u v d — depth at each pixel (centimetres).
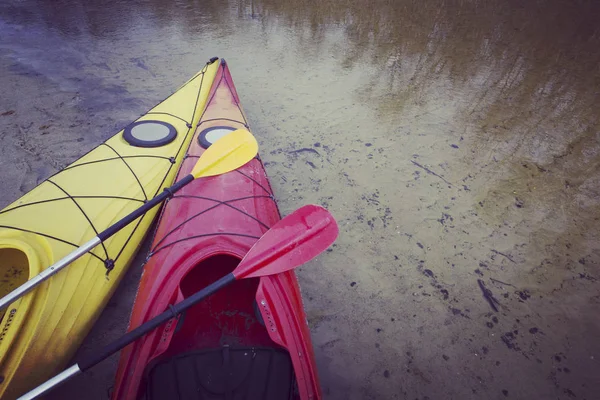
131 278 195
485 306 199
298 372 125
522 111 365
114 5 512
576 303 204
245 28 482
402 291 203
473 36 518
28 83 332
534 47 500
